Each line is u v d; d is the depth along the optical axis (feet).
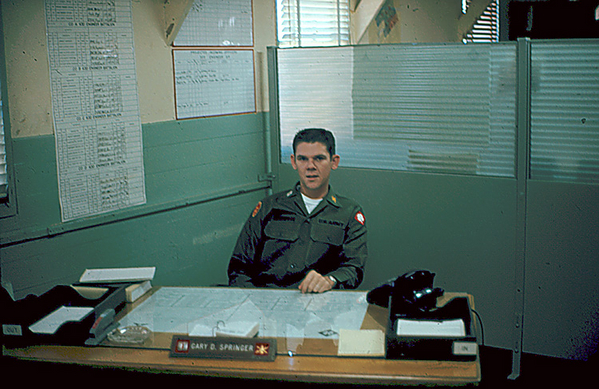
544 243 8.67
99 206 9.30
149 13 9.71
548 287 8.75
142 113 9.79
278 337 5.43
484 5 16.55
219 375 4.96
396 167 9.85
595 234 8.26
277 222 8.14
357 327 5.63
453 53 9.02
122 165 9.57
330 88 10.17
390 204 9.91
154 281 10.25
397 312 5.61
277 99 10.66
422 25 15.39
